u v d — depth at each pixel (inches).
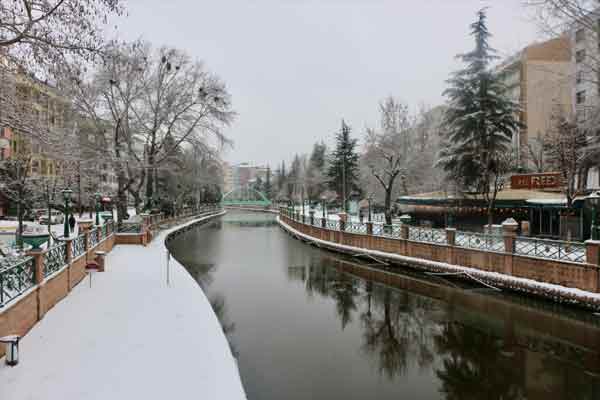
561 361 337.1
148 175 1251.2
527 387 294.2
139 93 1083.3
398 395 282.5
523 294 506.9
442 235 665.0
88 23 343.0
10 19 325.7
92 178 1165.7
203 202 2726.4
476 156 865.5
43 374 236.4
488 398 280.1
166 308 381.7
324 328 424.8
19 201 718.5
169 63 1134.4
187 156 1685.5
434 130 1379.2
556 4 405.1
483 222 973.8
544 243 500.4
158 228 1242.0
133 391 218.2
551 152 866.1
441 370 323.9
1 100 363.6
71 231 991.6
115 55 390.3
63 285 416.8
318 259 855.7
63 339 294.0
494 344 377.4
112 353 270.1
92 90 998.4
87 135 1077.1
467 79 884.6
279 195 3410.4
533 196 860.0
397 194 1470.2
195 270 730.8
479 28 874.1
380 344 379.2
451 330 416.2
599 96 488.7
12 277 286.0
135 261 673.6
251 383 297.6
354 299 540.4
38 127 390.3
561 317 443.2
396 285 614.9
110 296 423.2
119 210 1051.3
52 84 459.8
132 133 1148.5
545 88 531.2
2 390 215.6
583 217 706.2
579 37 453.1
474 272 581.0
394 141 1221.7
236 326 429.7
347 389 291.1
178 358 264.8
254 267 764.6
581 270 449.1
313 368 325.7
